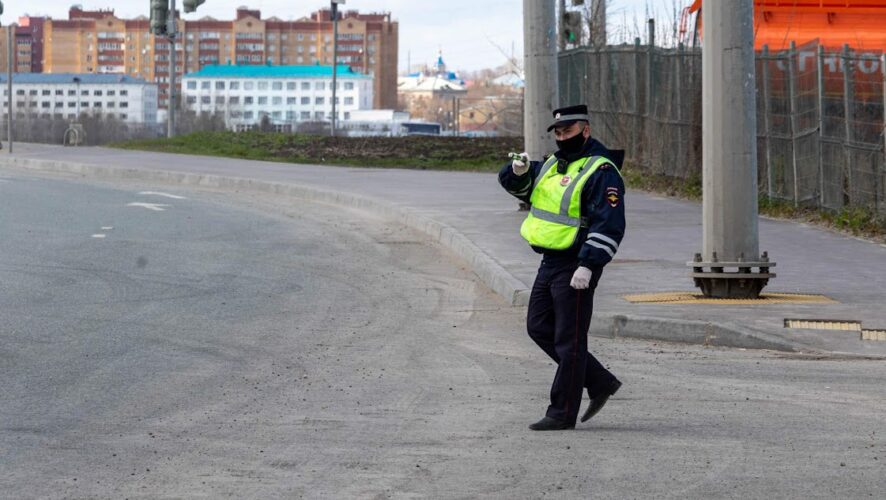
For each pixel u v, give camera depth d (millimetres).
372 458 15180
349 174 62031
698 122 49000
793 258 32000
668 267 30750
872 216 37312
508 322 26047
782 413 17609
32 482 14031
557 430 16719
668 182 51875
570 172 16719
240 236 40281
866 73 38625
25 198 50594
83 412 17625
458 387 19656
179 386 19500
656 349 22875
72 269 32656
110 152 78562
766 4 46906
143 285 30344
